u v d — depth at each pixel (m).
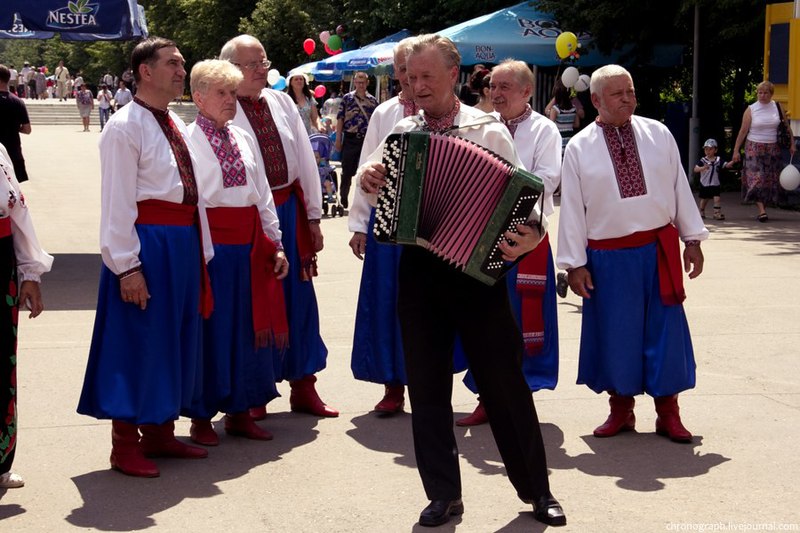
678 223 5.63
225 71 5.55
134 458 5.15
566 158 5.61
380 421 6.08
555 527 4.41
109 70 72.81
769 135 14.65
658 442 5.59
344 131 15.48
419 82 4.44
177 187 5.04
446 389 4.48
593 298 5.64
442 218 4.17
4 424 4.84
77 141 35.62
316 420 6.12
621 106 5.50
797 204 16.14
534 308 5.89
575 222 5.55
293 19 42.22
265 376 5.79
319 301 9.36
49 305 9.27
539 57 19.59
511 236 4.11
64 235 13.70
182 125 5.24
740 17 17.72
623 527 4.40
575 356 7.46
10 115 12.83
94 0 10.36
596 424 5.94
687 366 5.57
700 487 4.88
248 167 5.63
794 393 6.45
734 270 10.71
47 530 4.43
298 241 6.12
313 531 4.41
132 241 4.95
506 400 4.39
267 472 5.19
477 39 19.27
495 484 4.98
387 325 6.10
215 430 5.97
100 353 5.03
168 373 5.05
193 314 5.18
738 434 5.68
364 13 29.80
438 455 4.43
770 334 7.94
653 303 5.54
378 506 4.70
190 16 52.47
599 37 19.91
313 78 28.31
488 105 6.42
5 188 4.68
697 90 19.11
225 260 5.56
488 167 4.11
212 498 4.82
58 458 5.37
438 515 4.41
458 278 4.34
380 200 4.23
